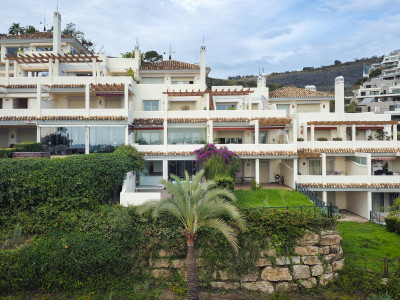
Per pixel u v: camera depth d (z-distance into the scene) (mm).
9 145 31031
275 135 34406
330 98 39062
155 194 20812
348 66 146750
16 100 32875
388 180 28766
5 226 19016
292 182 29469
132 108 33500
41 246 17312
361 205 29672
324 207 21281
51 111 29000
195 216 15812
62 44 38875
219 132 33688
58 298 16500
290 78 141375
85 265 17078
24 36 38562
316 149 31188
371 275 18312
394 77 95750
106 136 28984
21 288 16734
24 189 19359
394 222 24188
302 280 18484
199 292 18109
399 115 69875
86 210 19781
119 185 22438
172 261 18391
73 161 20750
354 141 31219
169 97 35469
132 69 39781
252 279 18562
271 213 19359
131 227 18391
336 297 17375
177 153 29859
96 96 33000
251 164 33438
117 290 17312
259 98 37594
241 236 18703
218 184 23484
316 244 18906
